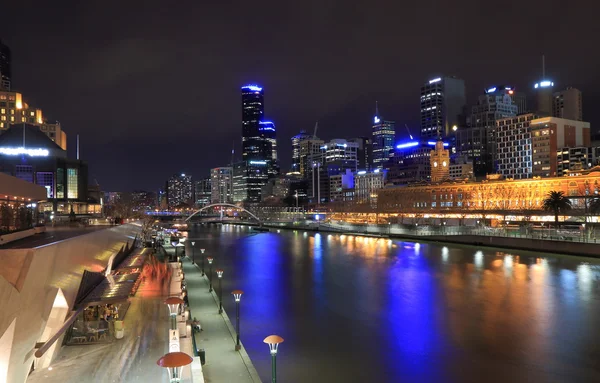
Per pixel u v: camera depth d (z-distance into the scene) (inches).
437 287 2748.5
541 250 4173.2
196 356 1290.6
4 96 6451.8
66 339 1327.5
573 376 1402.6
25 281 880.9
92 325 1451.8
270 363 1512.1
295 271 3440.0
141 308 1775.3
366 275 3238.2
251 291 2632.9
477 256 4097.0
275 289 2709.2
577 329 1854.1
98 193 7470.5
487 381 1370.6
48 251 995.9
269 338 1111.0
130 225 3014.3
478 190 7500.0
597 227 4382.4
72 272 1229.7
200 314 1920.5
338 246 5433.1
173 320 1414.9
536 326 1902.1
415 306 2269.9
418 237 5807.1
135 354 1230.3
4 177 1348.4
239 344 1471.5
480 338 1756.9
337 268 3590.1
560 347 1648.6
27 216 1633.9
